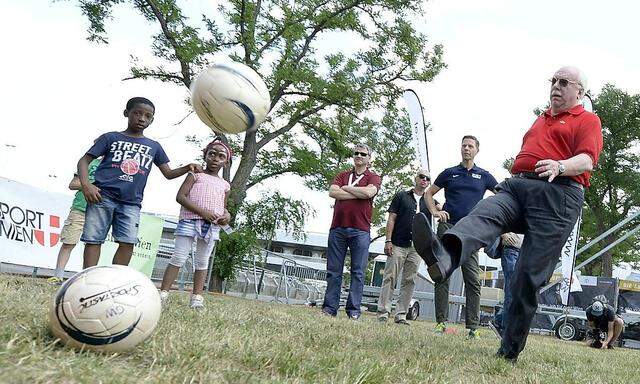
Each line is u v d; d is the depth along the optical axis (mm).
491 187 6902
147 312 2234
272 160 18078
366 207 7398
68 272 9969
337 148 18000
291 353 2746
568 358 5457
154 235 11680
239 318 4168
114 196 4848
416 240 3551
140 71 15891
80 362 1904
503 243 6703
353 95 16422
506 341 4109
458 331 8227
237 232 15953
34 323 2361
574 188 3898
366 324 6344
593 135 3912
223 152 5488
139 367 2041
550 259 3891
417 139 9492
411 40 16938
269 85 16312
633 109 34031
